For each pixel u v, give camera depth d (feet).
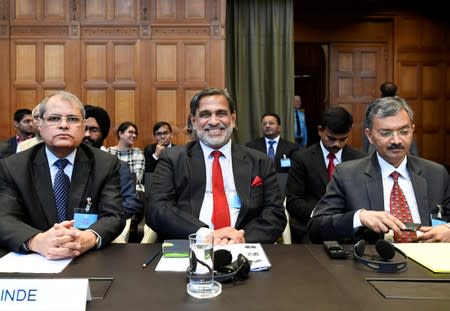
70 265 4.63
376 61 25.49
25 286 3.58
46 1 19.10
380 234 5.75
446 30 25.36
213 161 7.14
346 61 25.50
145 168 17.16
